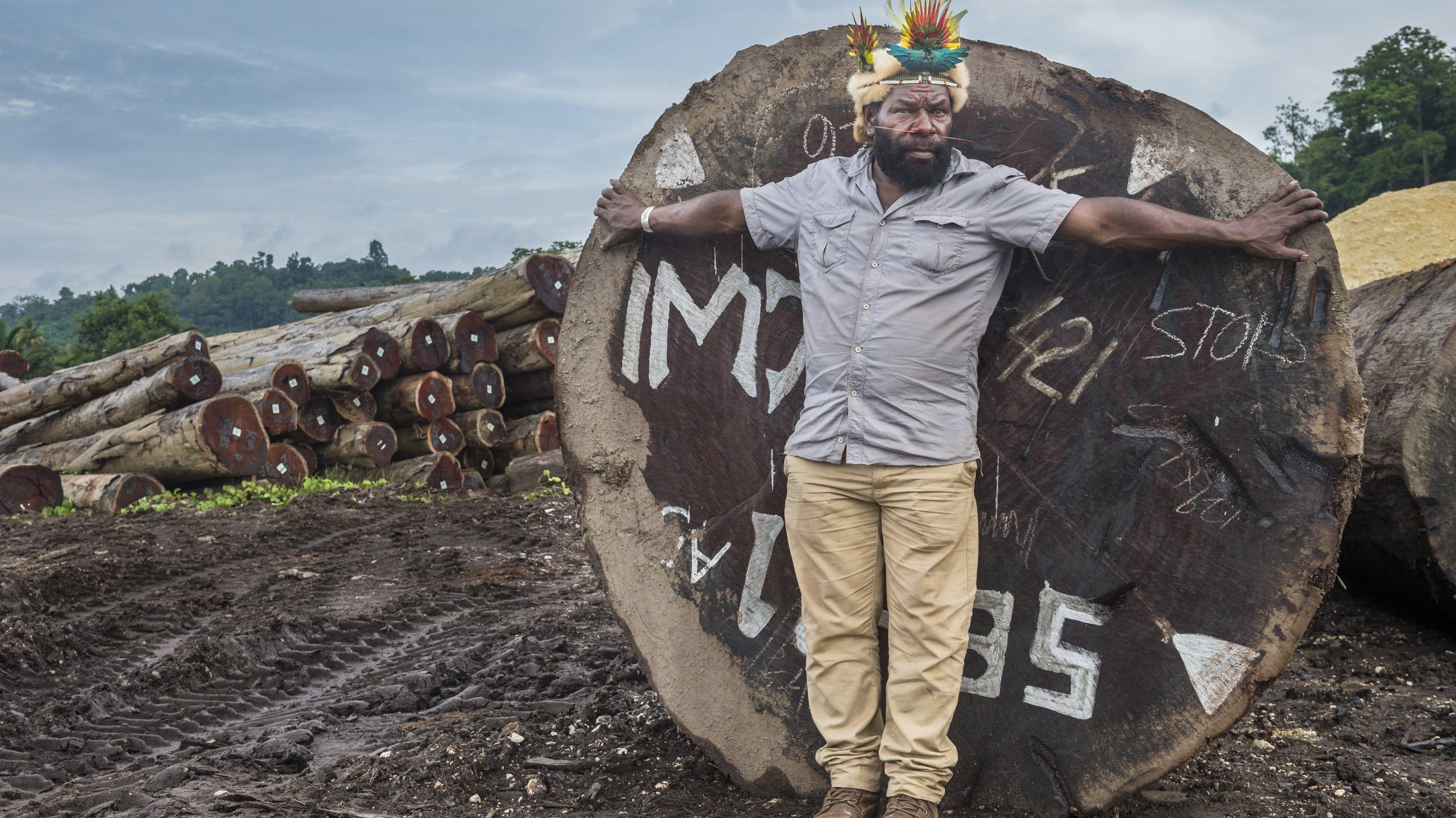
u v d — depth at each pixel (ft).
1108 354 9.81
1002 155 10.06
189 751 13.38
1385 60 184.34
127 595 23.02
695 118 10.71
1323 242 9.18
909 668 9.08
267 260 638.53
